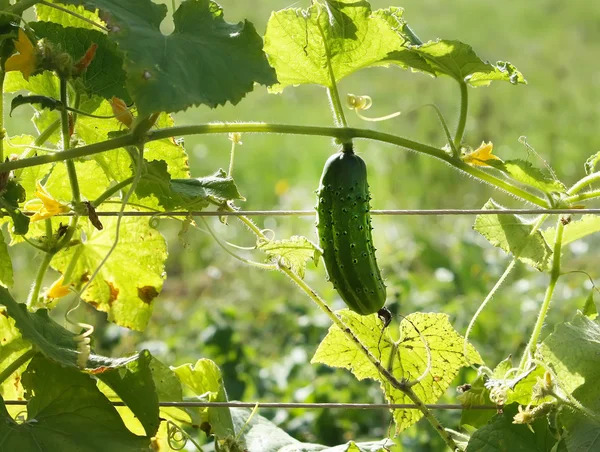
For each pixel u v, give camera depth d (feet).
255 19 22.40
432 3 26.78
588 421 3.48
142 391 3.50
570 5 25.53
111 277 4.05
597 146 14.47
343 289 3.45
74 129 3.83
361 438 5.69
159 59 3.12
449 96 17.04
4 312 3.58
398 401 3.86
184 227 3.66
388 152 13.16
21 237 3.90
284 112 16.67
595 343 3.56
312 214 3.60
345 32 3.50
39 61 3.33
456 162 3.51
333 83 3.59
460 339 3.79
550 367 3.53
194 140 15.07
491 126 14.53
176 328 8.07
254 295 8.99
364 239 3.42
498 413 3.59
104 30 3.59
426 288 7.64
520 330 6.83
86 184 3.95
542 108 16.10
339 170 3.41
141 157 3.34
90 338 3.59
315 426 5.74
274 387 6.23
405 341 3.82
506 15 24.98
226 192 3.69
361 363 3.86
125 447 3.41
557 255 3.76
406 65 3.71
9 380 3.76
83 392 3.45
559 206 3.59
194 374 3.97
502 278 3.76
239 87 3.17
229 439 3.75
